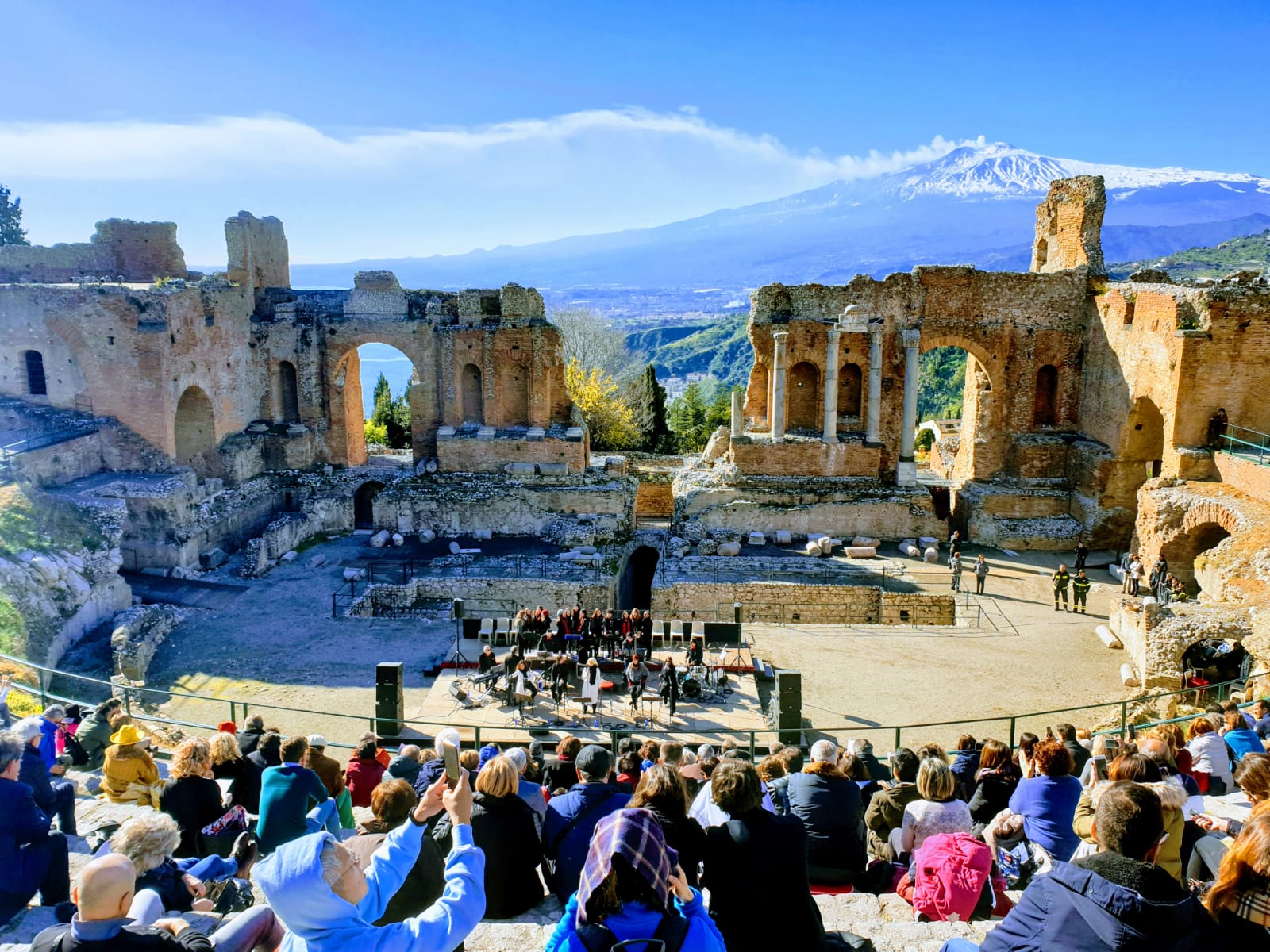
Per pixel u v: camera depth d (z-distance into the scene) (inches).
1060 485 1952.5
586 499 1996.8
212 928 410.3
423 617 1633.9
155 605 1529.3
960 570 1646.2
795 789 528.1
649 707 1182.9
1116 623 1433.3
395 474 2095.2
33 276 2063.2
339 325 2112.5
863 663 1357.0
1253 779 447.2
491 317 2100.1
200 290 1927.9
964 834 472.1
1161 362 1649.9
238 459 2004.2
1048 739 601.0
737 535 1903.3
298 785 522.9
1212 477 1551.4
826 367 1972.2
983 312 1966.0
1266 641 1107.9
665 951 306.8
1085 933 309.3
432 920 318.3
